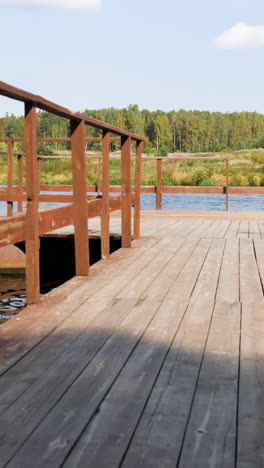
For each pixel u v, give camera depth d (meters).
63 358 2.01
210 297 3.00
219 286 3.29
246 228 6.45
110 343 2.19
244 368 1.92
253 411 1.57
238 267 3.94
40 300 2.93
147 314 2.64
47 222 3.02
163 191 9.35
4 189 7.56
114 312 2.68
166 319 2.55
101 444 1.38
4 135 98.31
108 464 1.29
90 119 3.55
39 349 2.12
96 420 1.51
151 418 1.52
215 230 6.25
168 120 115.62
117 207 4.76
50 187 8.32
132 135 4.93
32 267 2.81
